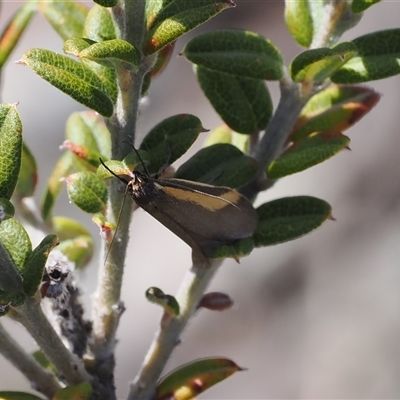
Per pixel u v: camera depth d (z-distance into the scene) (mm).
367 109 345
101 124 355
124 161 326
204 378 340
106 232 333
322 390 648
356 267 676
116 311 338
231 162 339
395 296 650
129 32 326
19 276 328
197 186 330
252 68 339
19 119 326
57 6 349
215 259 337
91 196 336
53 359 334
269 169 339
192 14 325
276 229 338
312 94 339
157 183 330
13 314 329
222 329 680
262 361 669
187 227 333
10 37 353
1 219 324
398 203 678
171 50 343
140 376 341
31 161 360
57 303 341
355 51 333
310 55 333
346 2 338
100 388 338
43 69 325
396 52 339
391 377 633
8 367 596
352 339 651
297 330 671
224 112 345
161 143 333
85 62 333
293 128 345
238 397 661
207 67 339
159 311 676
